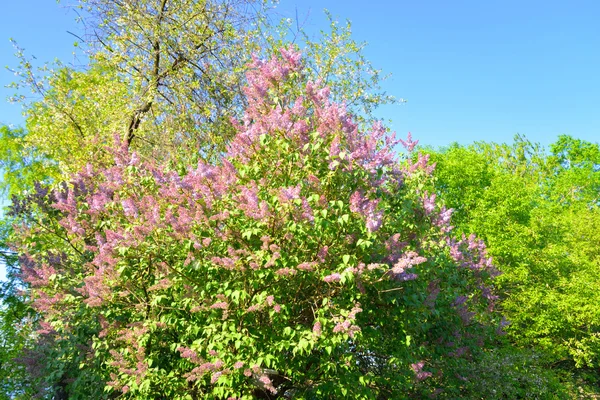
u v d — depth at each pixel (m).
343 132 5.88
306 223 5.38
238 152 6.38
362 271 5.34
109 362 6.08
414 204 6.68
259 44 13.29
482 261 8.95
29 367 7.82
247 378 5.46
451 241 8.80
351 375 5.68
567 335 14.48
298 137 5.88
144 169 6.82
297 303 6.10
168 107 12.11
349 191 5.98
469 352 8.37
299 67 6.43
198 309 5.46
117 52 11.97
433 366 7.50
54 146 12.73
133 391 5.85
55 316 7.42
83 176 8.13
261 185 5.91
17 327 10.68
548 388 11.51
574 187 33.06
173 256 6.11
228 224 5.55
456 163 22.97
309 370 6.21
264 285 5.61
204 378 5.95
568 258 15.68
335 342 5.12
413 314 6.45
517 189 19.72
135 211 5.81
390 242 5.82
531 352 12.42
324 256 5.49
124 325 6.57
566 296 13.91
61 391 7.67
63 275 7.90
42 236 9.00
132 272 6.12
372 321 6.74
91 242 8.02
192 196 5.81
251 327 5.64
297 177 6.07
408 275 5.80
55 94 12.91
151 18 11.70
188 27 12.33
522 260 15.49
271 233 5.48
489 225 17.09
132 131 12.15
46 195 8.62
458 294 8.37
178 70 12.04
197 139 12.02
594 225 18.38
